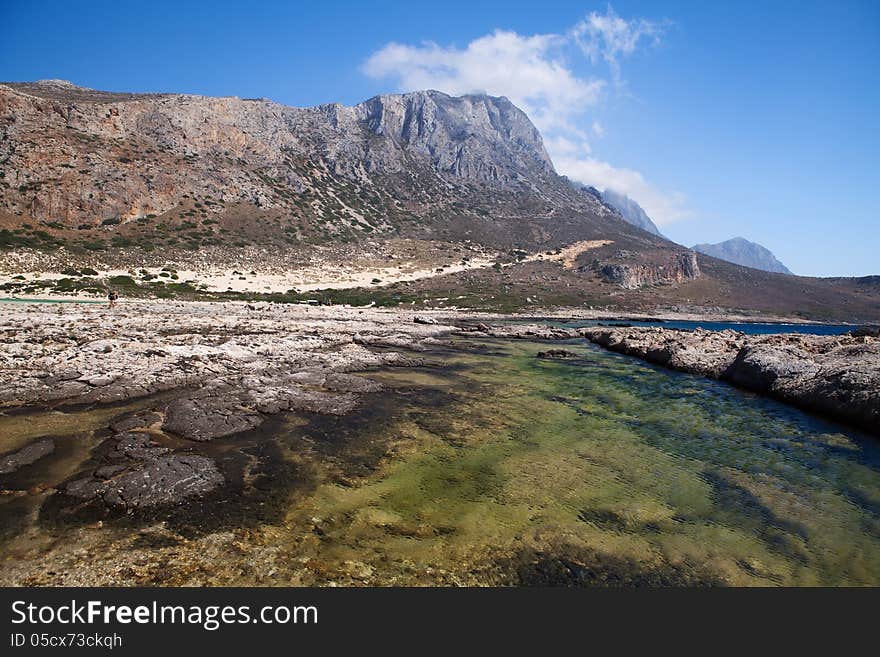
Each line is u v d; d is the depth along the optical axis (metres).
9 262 63.22
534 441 16.66
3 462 12.42
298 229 114.19
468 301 92.06
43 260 66.88
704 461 15.36
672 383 28.20
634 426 18.97
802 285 136.25
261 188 120.25
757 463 15.30
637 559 9.83
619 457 15.45
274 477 12.62
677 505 12.22
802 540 10.75
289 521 10.54
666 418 20.33
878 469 14.98
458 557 9.61
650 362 36.97
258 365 24.77
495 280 111.19
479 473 13.68
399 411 19.44
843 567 9.78
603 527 11.00
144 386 19.41
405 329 50.25
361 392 21.89
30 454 12.95
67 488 11.20
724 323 95.75
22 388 18.22
